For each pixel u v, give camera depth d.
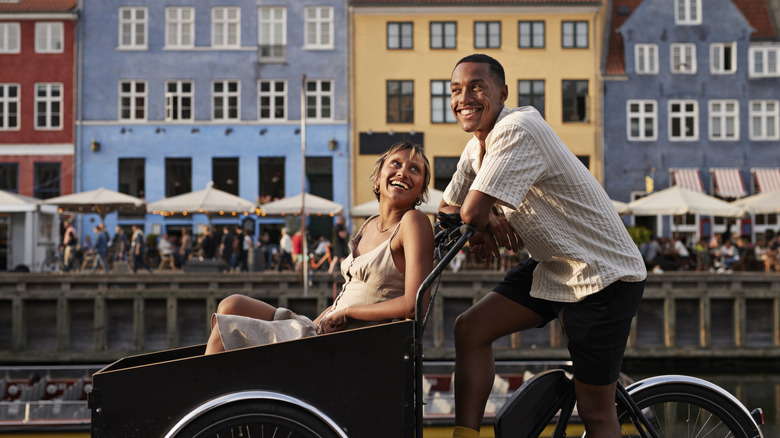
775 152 29.55
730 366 16.70
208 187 21.72
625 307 2.73
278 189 29.48
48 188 29.23
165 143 29.34
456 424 2.89
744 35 29.70
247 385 2.48
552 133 2.63
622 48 30.08
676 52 29.78
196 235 28.47
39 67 29.12
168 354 2.94
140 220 28.50
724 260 20.45
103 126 29.19
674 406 3.02
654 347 16.66
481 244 3.04
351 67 29.36
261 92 29.61
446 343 16.56
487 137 2.69
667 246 21.83
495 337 2.94
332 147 29.05
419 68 29.42
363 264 2.83
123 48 29.30
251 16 29.56
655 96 29.56
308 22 29.59
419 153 2.92
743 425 3.00
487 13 29.44
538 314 2.93
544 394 2.90
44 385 6.52
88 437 5.60
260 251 19.67
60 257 20.83
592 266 2.69
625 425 2.95
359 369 2.48
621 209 20.41
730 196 29.55
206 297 16.64
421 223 2.76
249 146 29.38
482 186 2.54
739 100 29.64
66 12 28.97
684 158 29.52
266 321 2.78
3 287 16.44
